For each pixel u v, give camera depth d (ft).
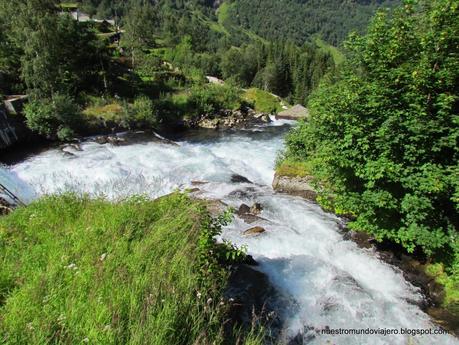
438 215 24.86
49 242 17.12
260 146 82.12
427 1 23.70
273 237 31.17
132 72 146.72
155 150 72.38
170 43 286.25
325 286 24.88
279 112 141.38
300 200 40.60
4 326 10.59
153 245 16.72
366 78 26.40
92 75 119.55
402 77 23.61
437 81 21.83
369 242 30.40
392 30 24.21
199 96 126.31
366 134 24.66
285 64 266.36
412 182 22.67
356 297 23.63
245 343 14.16
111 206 22.15
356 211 27.09
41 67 82.58
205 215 21.24
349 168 27.17
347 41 27.63
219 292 16.25
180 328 12.07
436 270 25.71
